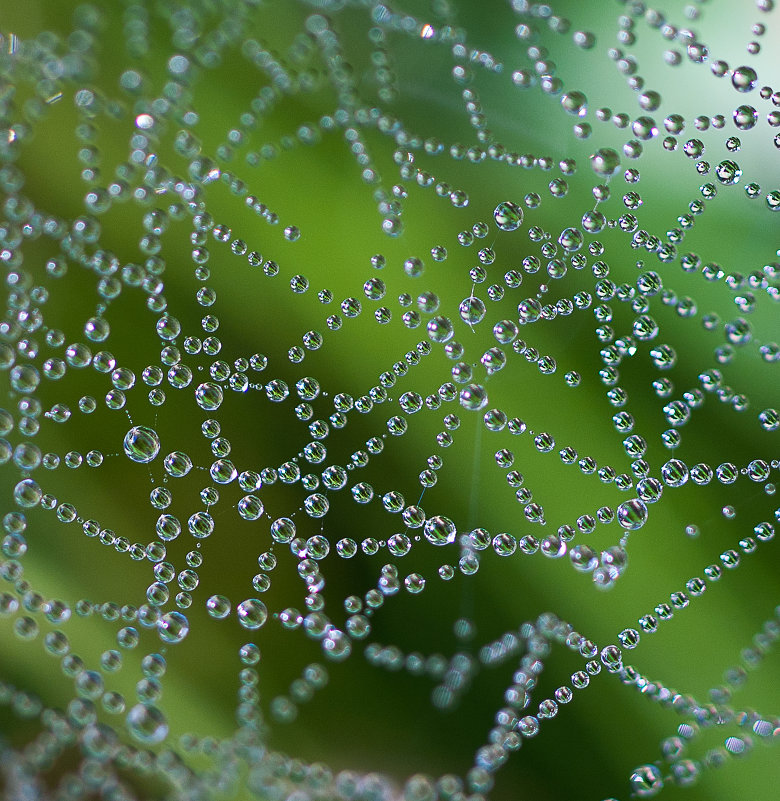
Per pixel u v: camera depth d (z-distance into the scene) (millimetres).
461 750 112
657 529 114
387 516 114
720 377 115
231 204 116
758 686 113
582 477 114
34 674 111
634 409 115
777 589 114
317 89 119
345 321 115
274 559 113
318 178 117
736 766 112
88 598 112
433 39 119
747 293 115
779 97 115
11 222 115
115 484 114
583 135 117
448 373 115
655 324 114
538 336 115
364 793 111
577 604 114
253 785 110
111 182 117
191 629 113
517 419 115
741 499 114
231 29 119
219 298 115
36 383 114
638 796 112
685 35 116
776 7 116
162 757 110
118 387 114
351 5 119
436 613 113
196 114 118
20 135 116
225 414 114
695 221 116
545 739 112
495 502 114
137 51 118
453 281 116
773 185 115
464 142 118
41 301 115
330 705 112
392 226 116
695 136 116
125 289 115
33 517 113
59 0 118
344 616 113
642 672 113
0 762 109
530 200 116
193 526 113
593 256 115
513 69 118
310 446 114
